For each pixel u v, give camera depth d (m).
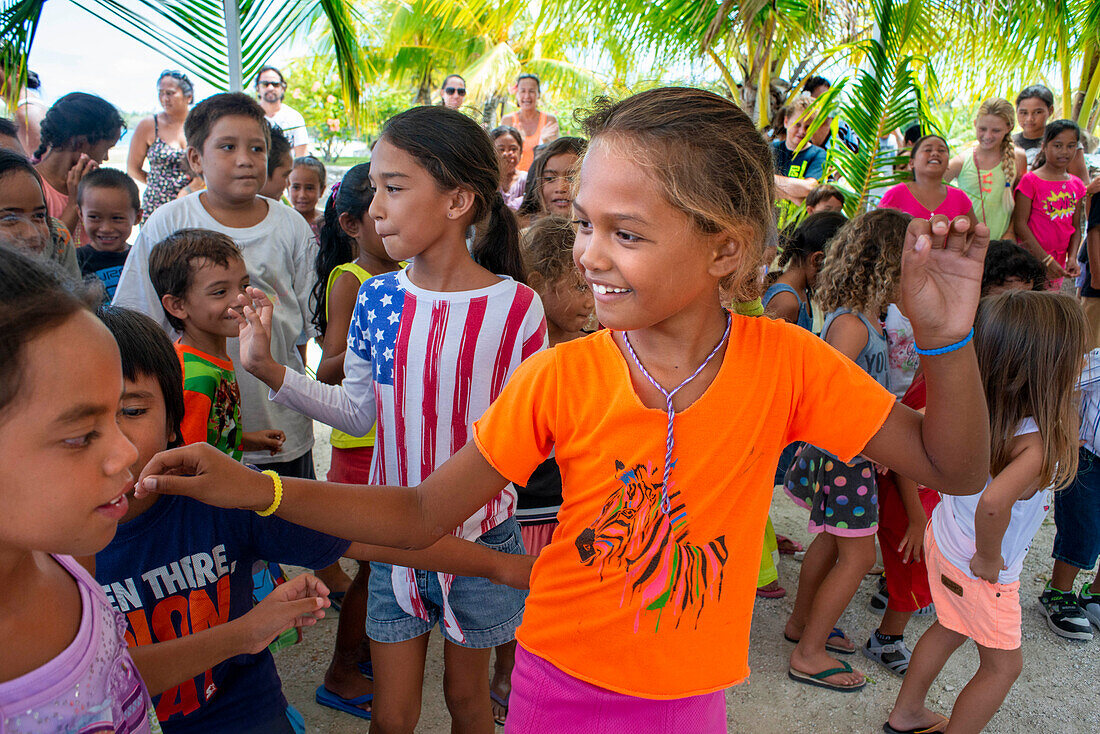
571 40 6.51
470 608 1.77
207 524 1.38
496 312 1.80
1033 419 2.00
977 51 6.17
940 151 4.66
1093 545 2.84
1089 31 6.41
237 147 2.62
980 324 2.10
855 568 2.53
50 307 0.69
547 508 2.27
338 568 2.91
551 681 1.19
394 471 1.86
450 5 8.90
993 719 2.46
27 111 4.32
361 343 1.91
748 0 5.15
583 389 1.14
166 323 2.53
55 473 0.71
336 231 2.87
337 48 4.50
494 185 1.87
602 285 1.00
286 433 2.69
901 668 2.65
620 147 0.95
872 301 2.54
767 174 1.05
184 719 1.39
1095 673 2.70
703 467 1.09
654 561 1.11
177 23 3.49
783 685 2.59
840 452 1.14
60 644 0.85
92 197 3.00
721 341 1.13
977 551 2.03
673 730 1.15
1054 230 5.38
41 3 3.34
